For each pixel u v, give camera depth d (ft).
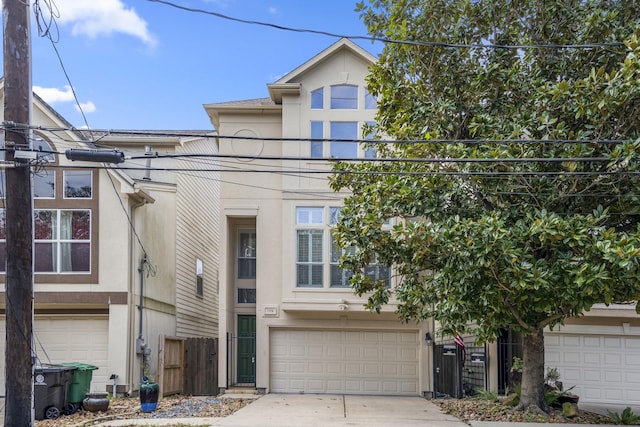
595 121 33.73
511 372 53.52
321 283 55.83
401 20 40.47
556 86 34.40
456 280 35.04
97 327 55.67
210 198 83.41
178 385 55.01
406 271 41.70
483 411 43.21
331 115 57.47
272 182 58.18
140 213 58.85
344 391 56.75
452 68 40.45
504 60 39.91
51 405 41.88
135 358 56.13
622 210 36.63
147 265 59.88
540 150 35.94
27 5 33.53
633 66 31.71
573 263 32.60
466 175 36.52
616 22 37.58
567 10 38.75
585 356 56.90
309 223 56.65
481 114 39.42
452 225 34.78
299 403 48.85
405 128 38.60
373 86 43.16
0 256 54.65
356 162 47.96
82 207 55.72
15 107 32.78
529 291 34.22
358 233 40.98
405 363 57.00
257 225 57.88
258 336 56.80
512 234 33.24
